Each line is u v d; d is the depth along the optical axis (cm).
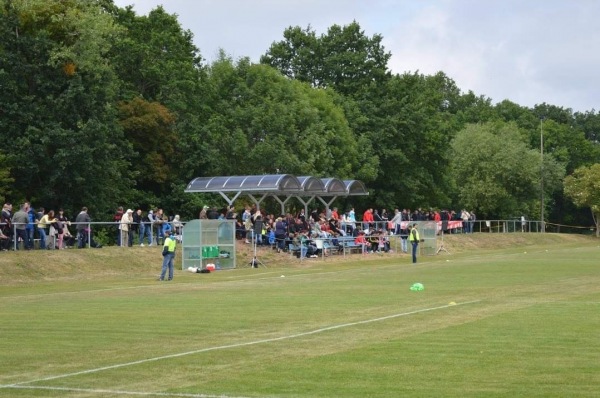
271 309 3088
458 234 9712
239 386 1689
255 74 9781
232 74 9738
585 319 2677
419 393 1611
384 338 2305
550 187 14200
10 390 1695
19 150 6800
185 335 2420
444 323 2606
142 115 8306
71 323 2731
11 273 4803
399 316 2795
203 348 2175
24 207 5359
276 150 8681
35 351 2164
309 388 1666
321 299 3466
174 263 5847
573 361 1923
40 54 6969
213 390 1655
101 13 7581
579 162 17262
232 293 3859
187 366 1922
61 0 7250
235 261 5962
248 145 8906
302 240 6581
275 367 1891
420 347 2142
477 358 1975
